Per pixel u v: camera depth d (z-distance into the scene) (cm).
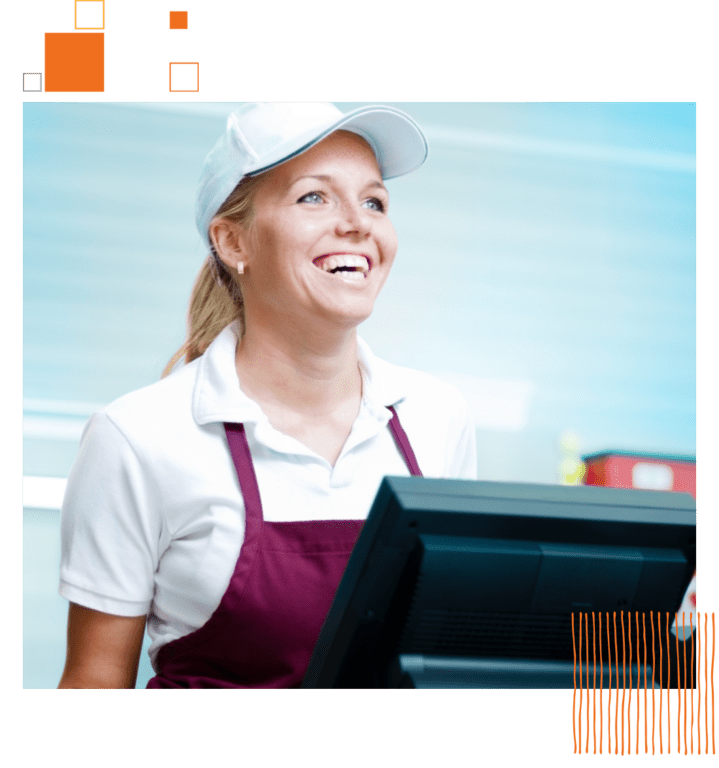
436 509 87
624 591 93
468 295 302
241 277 156
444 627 91
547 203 306
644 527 92
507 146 305
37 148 278
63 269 279
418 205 301
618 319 309
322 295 143
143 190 283
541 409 304
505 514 88
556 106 307
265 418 148
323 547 142
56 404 275
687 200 313
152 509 144
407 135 153
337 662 93
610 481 289
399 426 163
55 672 261
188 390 152
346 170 147
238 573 138
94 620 144
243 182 151
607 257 309
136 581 144
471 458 181
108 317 280
